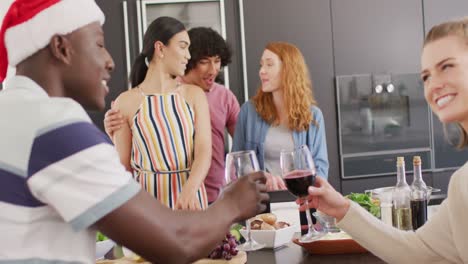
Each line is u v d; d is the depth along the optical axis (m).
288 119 2.54
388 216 1.62
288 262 1.37
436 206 1.94
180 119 2.18
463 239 1.28
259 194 1.08
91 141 0.86
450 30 1.22
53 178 0.83
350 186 3.95
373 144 3.96
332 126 3.94
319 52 3.89
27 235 0.85
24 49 0.92
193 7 3.74
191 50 2.71
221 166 2.81
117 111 2.22
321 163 2.54
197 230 0.94
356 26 3.91
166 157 2.16
